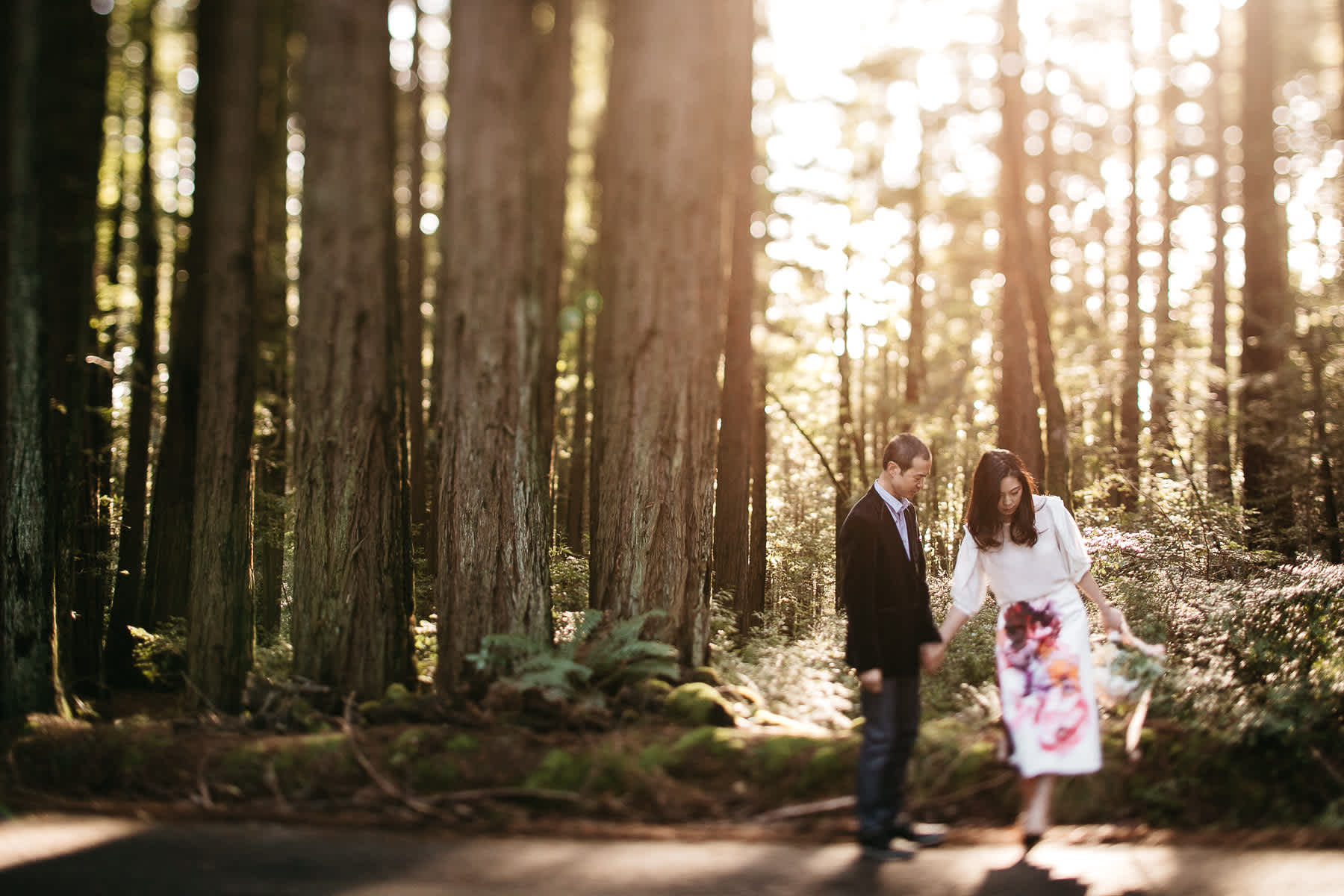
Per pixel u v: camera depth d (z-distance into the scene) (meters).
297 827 4.11
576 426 11.38
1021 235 10.84
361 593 5.91
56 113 8.02
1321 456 8.88
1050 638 4.06
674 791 4.34
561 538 9.74
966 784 4.38
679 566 6.04
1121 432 11.31
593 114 14.19
